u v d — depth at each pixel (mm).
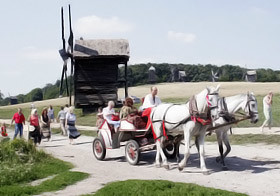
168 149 13664
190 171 11141
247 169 11258
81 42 41469
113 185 8812
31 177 10516
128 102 13188
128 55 39500
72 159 14109
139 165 12461
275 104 36000
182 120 10812
